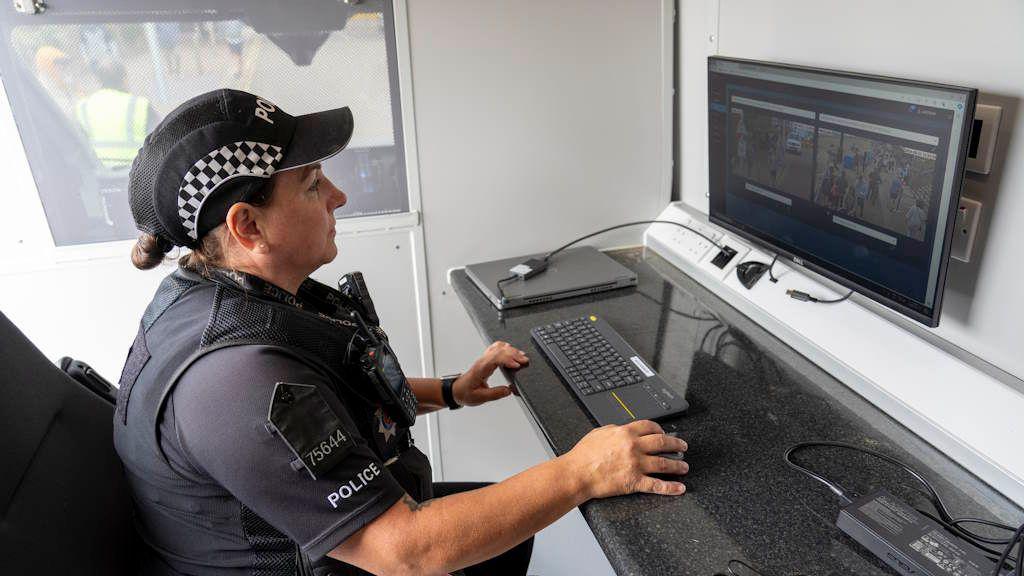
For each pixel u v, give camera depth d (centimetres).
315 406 92
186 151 94
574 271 187
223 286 101
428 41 180
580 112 196
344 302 126
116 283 180
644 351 150
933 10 120
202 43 168
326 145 103
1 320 103
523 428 221
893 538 92
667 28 194
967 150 101
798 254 145
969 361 117
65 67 163
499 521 98
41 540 93
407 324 204
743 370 142
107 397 126
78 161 170
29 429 98
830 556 94
